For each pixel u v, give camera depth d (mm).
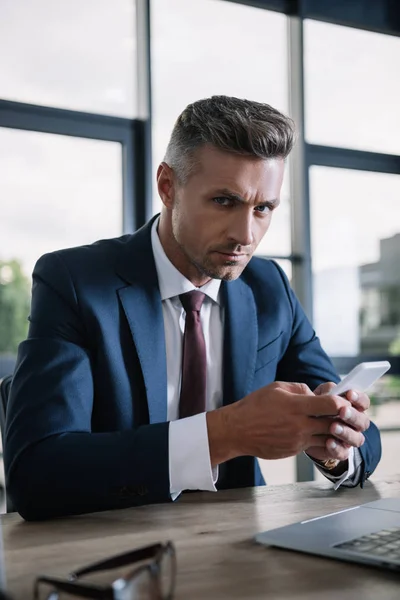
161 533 855
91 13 2996
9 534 870
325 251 3498
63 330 1238
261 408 989
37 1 2896
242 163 1186
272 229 3395
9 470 1046
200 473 989
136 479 983
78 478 991
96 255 1357
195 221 1236
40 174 2877
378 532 788
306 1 3438
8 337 2789
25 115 2832
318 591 631
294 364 1532
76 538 839
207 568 700
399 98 3697
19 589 642
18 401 1115
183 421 1014
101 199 2994
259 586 645
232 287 1440
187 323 1362
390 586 645
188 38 3227
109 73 3027
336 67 3553
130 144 3055
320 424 994
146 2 3064
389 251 3645
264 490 1163
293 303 1571
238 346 1404
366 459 1228
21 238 2836
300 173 3404
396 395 3590
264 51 3404
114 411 1253
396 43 3707
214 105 1229
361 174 3598
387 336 3615
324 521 850
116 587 507
